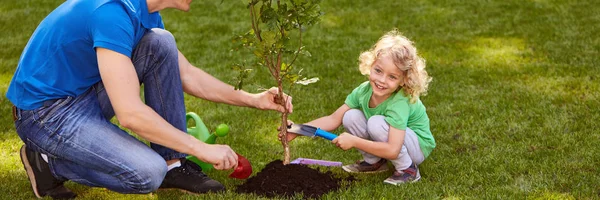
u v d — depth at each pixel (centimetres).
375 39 570
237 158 254
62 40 242
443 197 273
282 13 255
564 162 305
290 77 274
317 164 307
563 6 652
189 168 277
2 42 577
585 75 446
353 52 529
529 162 308
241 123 375
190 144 242
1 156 326
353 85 445
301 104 408
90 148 243
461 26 604
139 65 257
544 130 350
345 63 498
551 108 383
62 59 244
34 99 245
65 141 244
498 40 553
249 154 329
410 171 293
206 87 288
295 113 391
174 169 273
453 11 658
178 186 274
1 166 313
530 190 276
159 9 258
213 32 603
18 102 249
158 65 259
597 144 326
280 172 287
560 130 349
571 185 280
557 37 550
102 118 252
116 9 238
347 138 279
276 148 339
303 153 329
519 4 668
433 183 287
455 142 339
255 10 271
